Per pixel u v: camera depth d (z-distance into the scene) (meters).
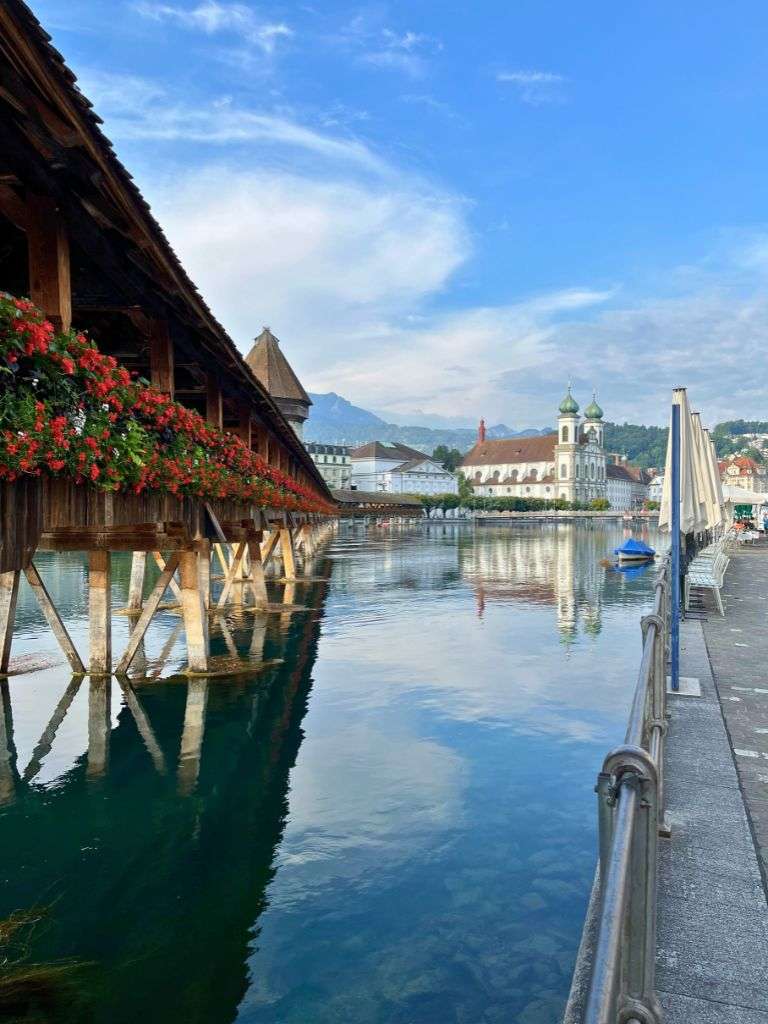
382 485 193.00
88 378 6.83
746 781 5.89
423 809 8.63
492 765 10.09
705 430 15.80
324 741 11.14
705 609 15.31
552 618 23.88
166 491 11.28
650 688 5.81
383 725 11.96
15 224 7.93
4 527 6.19
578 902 6.60
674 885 4.36
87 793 9.23
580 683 14.82
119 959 5.81
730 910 4.10
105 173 6.92
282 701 13.38
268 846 7.70
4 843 7.86
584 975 4.00
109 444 7.53
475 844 7.71
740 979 3.54
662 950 3.76
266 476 19.23
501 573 41.38
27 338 5.51
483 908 6.49
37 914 6.48
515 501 190.75
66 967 5.71
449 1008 5.19
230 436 14.26
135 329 12.84
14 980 5.48
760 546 40.12
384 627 21.88
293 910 6.50
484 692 14.04
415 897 6.70
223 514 16.30
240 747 10.89
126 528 14.09
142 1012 5.19
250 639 19.84
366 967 5.67
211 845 7.78
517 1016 5.11
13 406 5.75
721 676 9.29
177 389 16.53
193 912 6.50
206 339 12.53
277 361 65.88
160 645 18.31
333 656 17.47
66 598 27.91
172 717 12.43
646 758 2.87
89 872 7.23
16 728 11.80
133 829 8.18
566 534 103.50
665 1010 3.33
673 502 9.18
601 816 2.93
